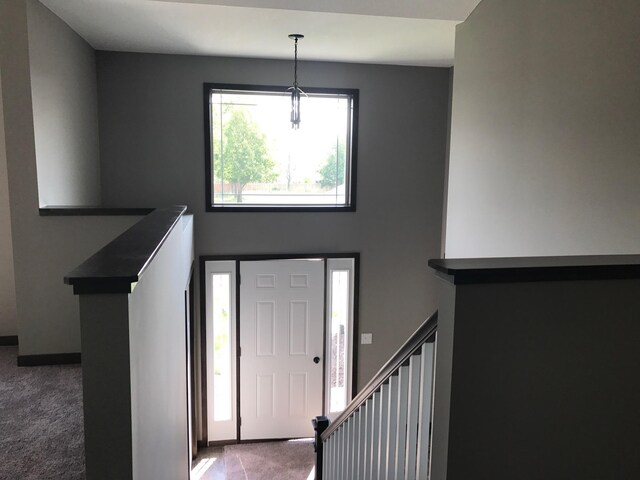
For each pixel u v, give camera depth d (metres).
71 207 3.47
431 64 5.27
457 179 3.40
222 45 4.59
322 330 5.58
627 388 1.43
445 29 3.98
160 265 1.97
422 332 1.55
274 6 3.14
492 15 2.93
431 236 5.62
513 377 1.35
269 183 5.36
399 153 5.45
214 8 3.54
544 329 1.35
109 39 4.42
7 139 3.25
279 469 5.09
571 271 1.33
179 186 5.16
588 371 1.39
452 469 1.36
